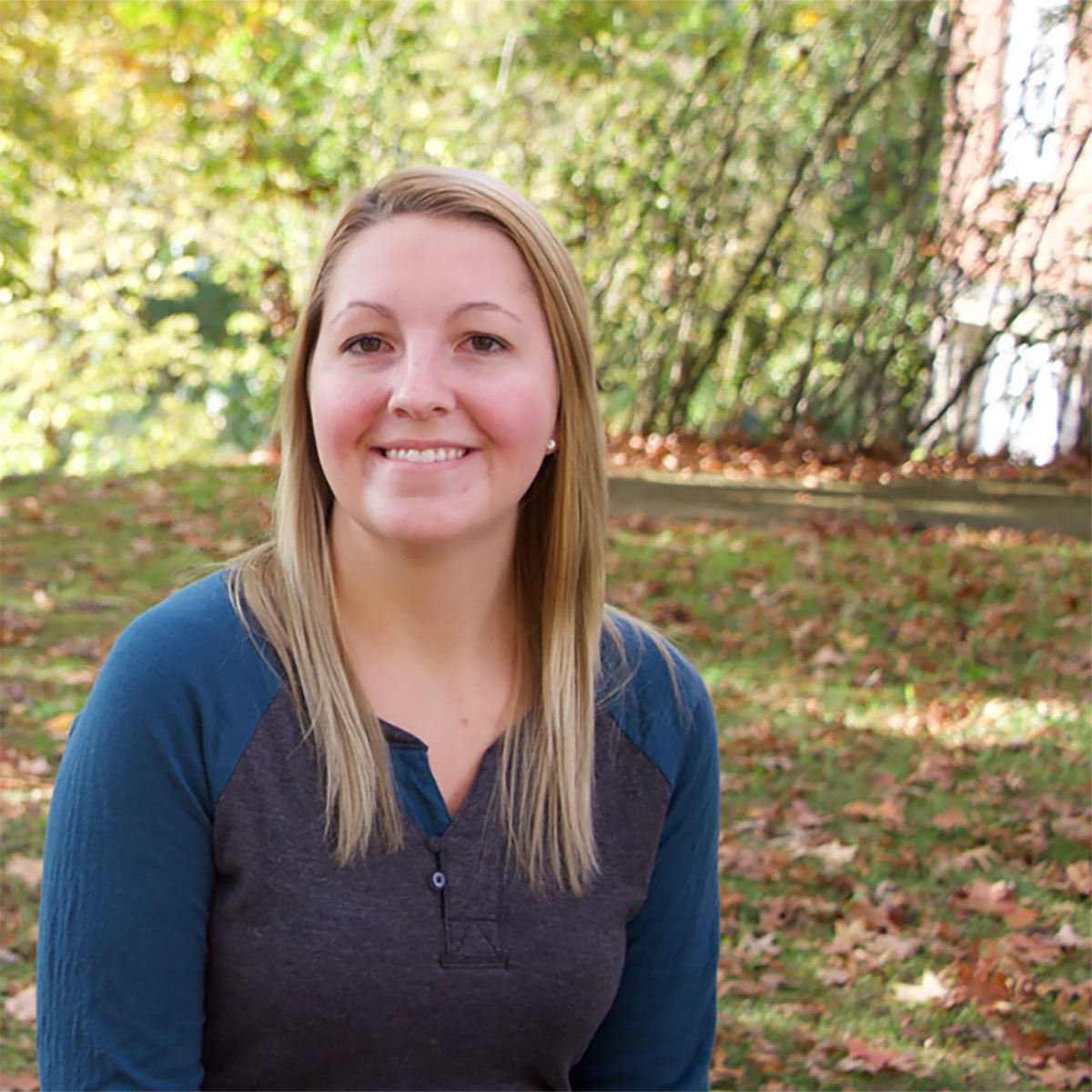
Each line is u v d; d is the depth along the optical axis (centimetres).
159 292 1688
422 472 136
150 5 1127
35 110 1066
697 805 153
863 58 1059
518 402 138
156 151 1327
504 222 140
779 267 1146
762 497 927
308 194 1216
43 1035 133
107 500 877
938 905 401
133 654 132
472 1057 137
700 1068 158
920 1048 333
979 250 1064
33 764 474
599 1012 141
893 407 1112
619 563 734
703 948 157
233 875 132
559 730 141
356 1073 134
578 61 1134
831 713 549
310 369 144
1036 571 711
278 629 136
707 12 1121
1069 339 1065
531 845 137
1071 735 526
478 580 143
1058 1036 338
